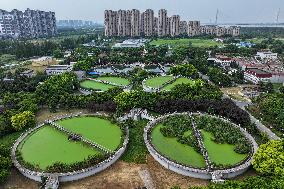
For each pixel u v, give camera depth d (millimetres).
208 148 92562
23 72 190625
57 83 148000
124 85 160625
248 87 168375
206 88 152125
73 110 128750
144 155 91875
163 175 82688
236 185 67375
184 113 116438
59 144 95000
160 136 100250
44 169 81188
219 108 117312
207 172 79500
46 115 124125
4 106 126875
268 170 75562
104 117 115062
